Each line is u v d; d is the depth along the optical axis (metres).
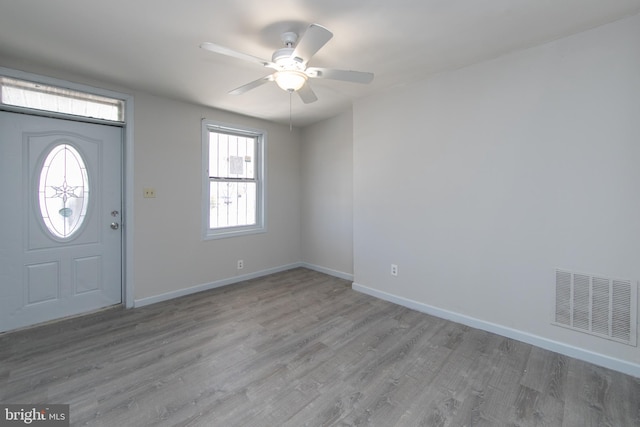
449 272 2.86
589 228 2.13
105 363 2.16
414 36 2.15
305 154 4.75
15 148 2.56
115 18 1.90
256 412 1.69
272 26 2.00
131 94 3.09
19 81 2.53
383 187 3.35
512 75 2.41
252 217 4.35
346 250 4.22
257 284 4.00
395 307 3.19
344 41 2.21
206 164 3.74
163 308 3.17
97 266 3.03
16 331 2.61
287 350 2.35
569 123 2.18
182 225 3.54
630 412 1.68
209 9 1.81
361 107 3.50
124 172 3.13
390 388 1.89
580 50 2.12
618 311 2.04
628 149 1.98
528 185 2.38
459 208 2.76
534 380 1.96
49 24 1.96
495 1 1.76
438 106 2.85
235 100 3.47
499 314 2.57
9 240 2.57
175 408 1.72
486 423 1.61
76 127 2.85
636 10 1.88
